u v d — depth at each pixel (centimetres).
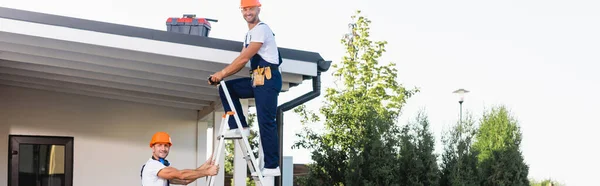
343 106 1861
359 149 1428
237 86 607
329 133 1819
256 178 582
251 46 578
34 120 989
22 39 667
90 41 652
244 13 589
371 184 1387
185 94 948
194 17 770
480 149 1592
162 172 609
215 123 977
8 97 976
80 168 1016
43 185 990
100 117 1037
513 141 1573
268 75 589
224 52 692
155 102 1055
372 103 1866
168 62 726
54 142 1003
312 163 1501
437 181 1394
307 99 895
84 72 848
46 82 936
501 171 1524
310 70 716
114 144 1041
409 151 1395
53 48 682
